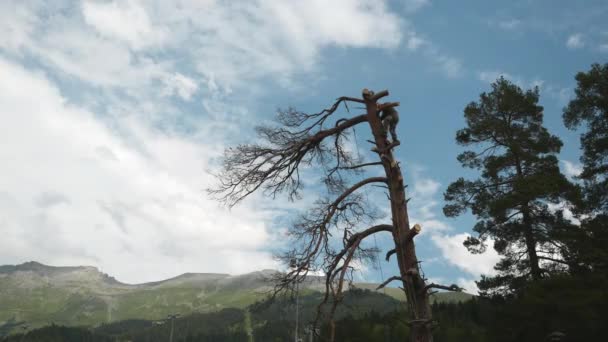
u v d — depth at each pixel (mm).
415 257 9094
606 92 29328
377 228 9641
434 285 8555
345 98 10492
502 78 32438
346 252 9469
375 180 9930
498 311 25688
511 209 27922
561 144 30203
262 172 10547
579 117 30312
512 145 28734
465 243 29500
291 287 9617
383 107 10062
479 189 30344
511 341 23375
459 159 32000
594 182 29422
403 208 9469
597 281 23578
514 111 31188
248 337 157375
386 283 8758
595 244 25672
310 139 10492
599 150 28906
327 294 9047
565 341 21156
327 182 11336
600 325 20844
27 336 175375
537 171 28812
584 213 28250
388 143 10000
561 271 26062
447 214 30016
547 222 28000
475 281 29094
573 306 21531
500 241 28500
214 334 181500
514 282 27516
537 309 22734
